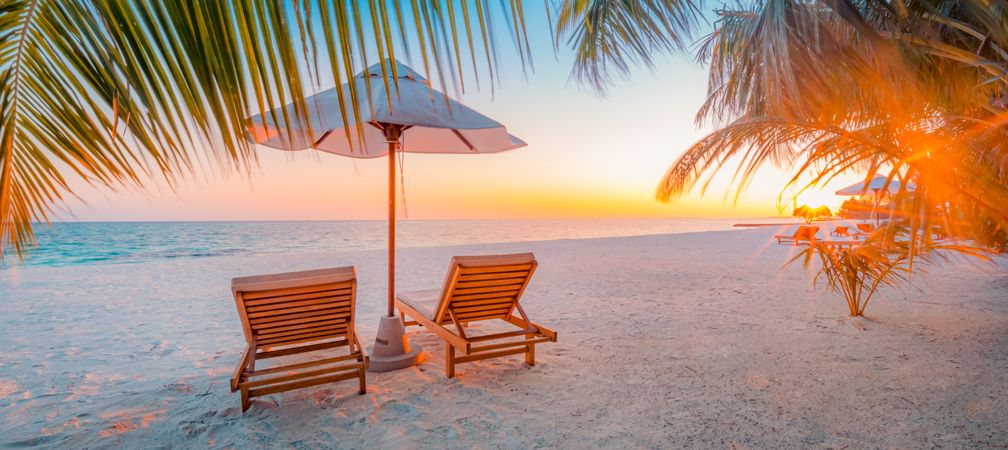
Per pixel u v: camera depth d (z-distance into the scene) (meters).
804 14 2.00
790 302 5.48
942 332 4.05
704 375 3.13
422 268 9.70
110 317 5.20
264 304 2.66
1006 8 1.81
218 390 2.96
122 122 0.77
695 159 2.73
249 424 2.49
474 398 2.79
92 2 0.73
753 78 3.05
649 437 2.33
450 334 3.10
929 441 2.25
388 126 3.32
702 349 3.70
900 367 3.22
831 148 2.34
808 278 7.38
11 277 8.50
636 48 3.12
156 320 5.05
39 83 0.81
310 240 27.48
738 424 2.45
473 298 3.29
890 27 2.22
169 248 21.25
